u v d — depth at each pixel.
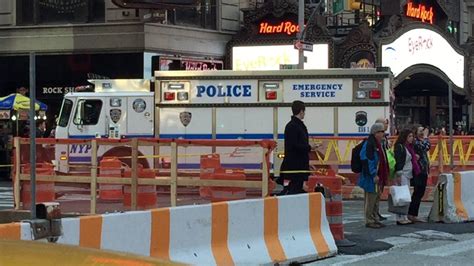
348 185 17.67
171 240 7.80
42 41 27.25
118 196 13.25
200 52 28.20
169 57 22.73
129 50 26.14
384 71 17.28
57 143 12.93
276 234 9.09
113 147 15.72
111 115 18.19
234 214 8.55
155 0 24.73
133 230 7.41
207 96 17.78
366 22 29.36
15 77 27.73
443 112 39.31
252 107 17.62
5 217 12.48
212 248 8.25
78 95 18.31
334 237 10.28
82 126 18.22
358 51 29.22
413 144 12.80
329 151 17.31
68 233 6.68
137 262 2.88
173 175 12.03
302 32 23.64
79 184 13.32
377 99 17.30
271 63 29.11
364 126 17.36
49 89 27.31
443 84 34.47
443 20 35.16
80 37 26.78
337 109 17.42
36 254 2.82
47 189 13.27
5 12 27.77
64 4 27.22
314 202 9.74
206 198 12.48
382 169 12.17
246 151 13.12
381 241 10.87
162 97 17.92
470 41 37.62
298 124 11.52
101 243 7.03
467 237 11.55
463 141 19.73
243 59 29.34
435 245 10.68
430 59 32.28
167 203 12.95
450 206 13.20
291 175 11.48
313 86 17.48
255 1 31.06
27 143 13.28
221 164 13.76
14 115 24.61
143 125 18.06
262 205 8.94
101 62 26.72
